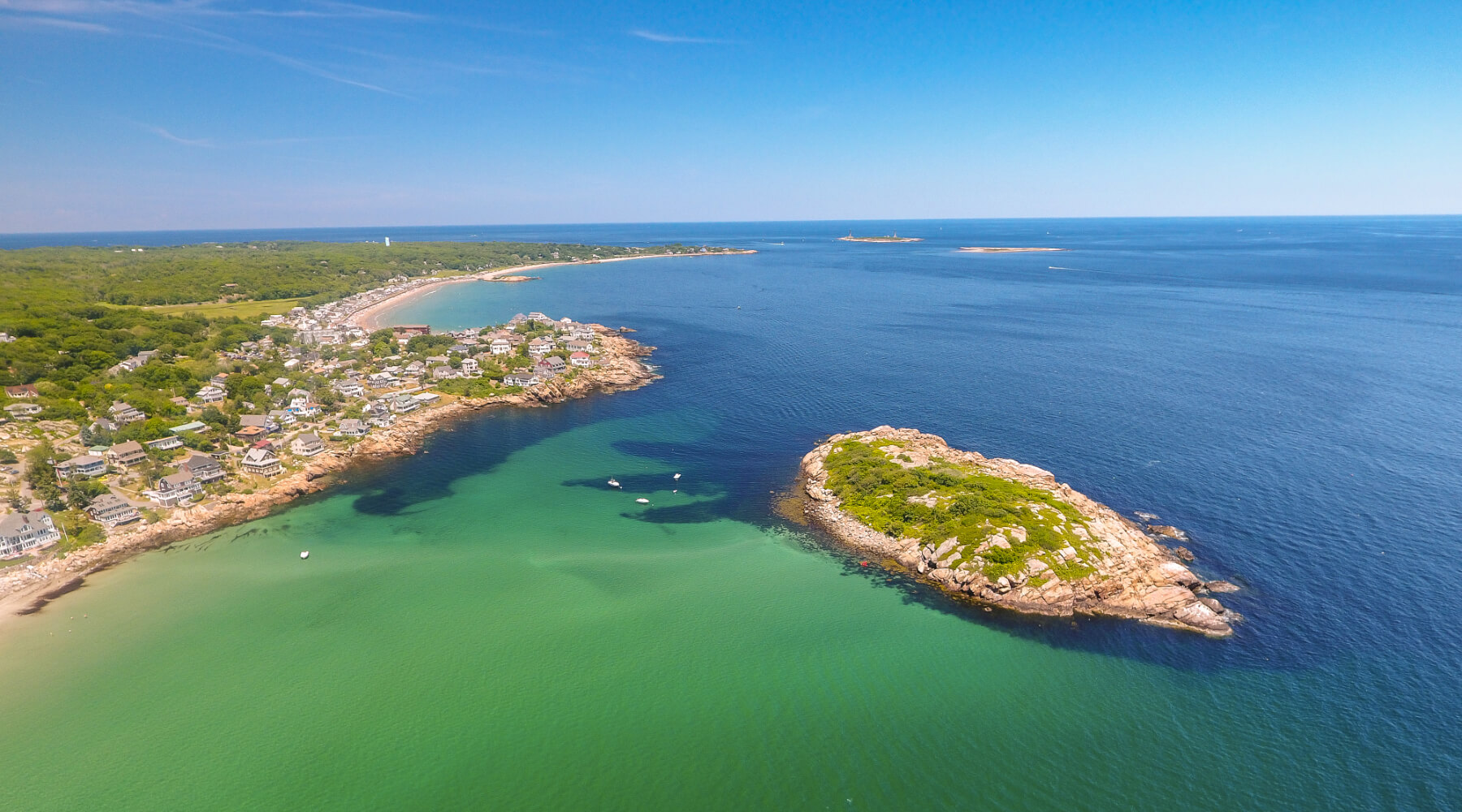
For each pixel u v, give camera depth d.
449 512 117.00
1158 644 81.31
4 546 96.88
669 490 125.31
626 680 76.75
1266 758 65.44
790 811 61.84
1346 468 123.31
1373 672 75.19
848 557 102.31
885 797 63.12
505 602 91.00
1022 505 102.25
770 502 120.00
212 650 81.69
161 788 63.69
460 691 75.06
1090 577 89.50
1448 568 92.38
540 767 65.88
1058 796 62.69
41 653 81.25
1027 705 73.12
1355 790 61.72
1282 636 81.31
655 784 64.38
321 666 79.00
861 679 77.06
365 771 65.38
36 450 119.50
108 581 95.94
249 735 69.31
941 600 91.44
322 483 128.12
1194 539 101.38
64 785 64.12
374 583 95.38
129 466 124.00
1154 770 64.81
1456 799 60.44
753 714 72.25
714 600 91.44
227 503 117.38
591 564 100.44
